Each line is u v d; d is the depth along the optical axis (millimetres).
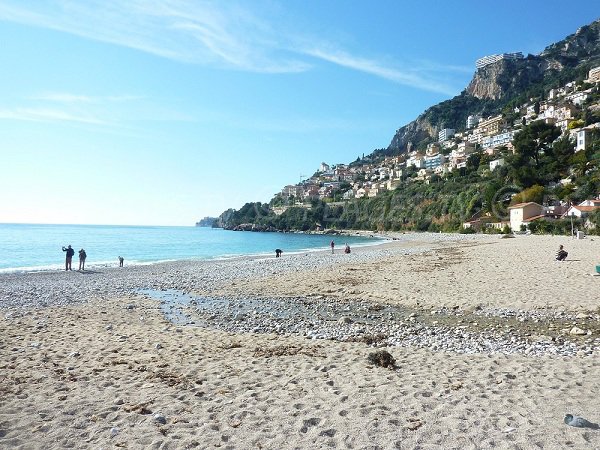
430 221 131750
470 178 134625
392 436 5953
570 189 89188
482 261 31469
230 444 5793
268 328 13672
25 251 64188
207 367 9203
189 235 151000
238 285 24406
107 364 9352
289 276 27766
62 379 8352
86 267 38375
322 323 14352
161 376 8562
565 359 9578
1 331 12672
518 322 13734
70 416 6676
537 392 7484
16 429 6219
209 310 17094
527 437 5793
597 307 14945
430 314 15414
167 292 22438
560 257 28141
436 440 5809
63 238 106750
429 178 164625
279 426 6340
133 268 36250
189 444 5793
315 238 128750
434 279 23266
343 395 7504
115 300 19391
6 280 27688
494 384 7992
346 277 26062
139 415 6719
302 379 8422
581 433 5859
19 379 8297
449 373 8703
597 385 7754
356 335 12500
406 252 47406
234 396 7555
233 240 113125
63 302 18828
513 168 111000
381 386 7969
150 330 13141
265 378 8500
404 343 11492
